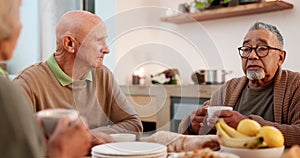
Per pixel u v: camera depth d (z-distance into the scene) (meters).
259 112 1.60
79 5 3.55
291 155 0.71
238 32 3.00
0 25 0.62
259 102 1.62
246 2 2.76
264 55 1.56
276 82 1.56
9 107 0.55
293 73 1.58
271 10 2.79
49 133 0.66
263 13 2.86
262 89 1.63
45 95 1.44
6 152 0.53
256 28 1.62
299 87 1.49
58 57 1.50
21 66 3.51
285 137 1.21
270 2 2.61
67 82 1.47
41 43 3.51
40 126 0.63
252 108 1.63
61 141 0.66
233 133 0.94
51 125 0.66
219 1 2.92
